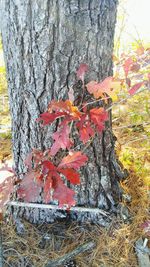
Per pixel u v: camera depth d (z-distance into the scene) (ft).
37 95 2.61
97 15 2.37
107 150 3.00
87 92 2.59
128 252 2.89
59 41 2.38
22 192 2.23
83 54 2.46
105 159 3.02
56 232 3.03
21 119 2.79
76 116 2.22
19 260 2.84
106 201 3.12
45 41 2.38
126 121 4.66
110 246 2.91
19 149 2.95
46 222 3.10
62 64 2.46
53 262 2.79
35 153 2.41
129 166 3.65
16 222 3.09
